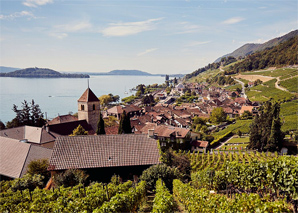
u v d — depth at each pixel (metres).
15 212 23.34
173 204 21.02
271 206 15.37
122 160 35.62
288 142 67.19
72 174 32.06
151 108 139.25
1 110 166.25
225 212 17.41
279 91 143.00
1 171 41.81
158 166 31.56
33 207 22.83
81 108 68.94
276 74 190.75
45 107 182.12
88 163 34.97
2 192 31.50
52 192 26.55
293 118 92.31
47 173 38.25
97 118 70.19
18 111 86.56
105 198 23.78
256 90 166.12
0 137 51.97
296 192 18.45
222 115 111.56
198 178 30.53
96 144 37.72
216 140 77.94
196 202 21.06
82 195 25.12
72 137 38.31
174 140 68.00
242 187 24.33
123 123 60.31
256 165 22.69
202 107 144.12
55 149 36.53
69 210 21.33
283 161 20.17
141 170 35.44
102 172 35.00
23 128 62.22
